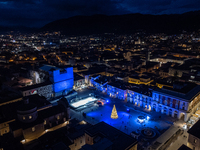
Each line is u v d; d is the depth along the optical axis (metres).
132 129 89.62
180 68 166.25
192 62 193.25
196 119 94.44
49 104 95.12
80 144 69.75
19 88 120.75
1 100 101.12
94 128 65.75
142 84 132.62
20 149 61.16
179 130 84.12
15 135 67.00
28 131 68.19
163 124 93.69
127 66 192.88
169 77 157.62
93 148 50.16
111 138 58.97
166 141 73.94
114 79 147.38
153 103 108.75
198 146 65.31
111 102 123.44
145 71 180.38
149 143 76.62
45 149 60.03
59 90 134.88
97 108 114.50
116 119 100.06
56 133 74.19
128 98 123.88
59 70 132.62
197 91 104.19
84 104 119.88
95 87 151.88
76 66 189.25
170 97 99.81
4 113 82.75
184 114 95.19
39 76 149.50
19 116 69.50
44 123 76.50
